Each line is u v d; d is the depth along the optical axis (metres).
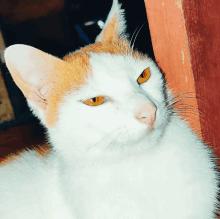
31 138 0.70
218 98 0.38
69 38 0.85
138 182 0.33
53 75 0.35
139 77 0.36
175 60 0.38
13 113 0.87
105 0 0.62
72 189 0.34
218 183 0.36
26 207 0.38
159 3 0.37
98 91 0.34
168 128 0.36
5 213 0.39
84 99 0.34
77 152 0.34
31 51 0.34
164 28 0.38
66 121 0.34
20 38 0.88
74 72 0.35
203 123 0.38
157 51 0.39
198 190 0.33
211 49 0.37
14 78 0.34
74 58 0.36
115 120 0.33
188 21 0.36
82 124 0.34
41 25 0.91
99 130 0.33
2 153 0.61
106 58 0.35
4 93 0.84
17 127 0.85
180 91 0.38
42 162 0.42
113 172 0.34
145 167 0.34
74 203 0.34
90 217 0.33
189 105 0.38
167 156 0.34
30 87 0.35
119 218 0.33
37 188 0.39
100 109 0.33
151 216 0.33
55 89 0.35
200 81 0.37
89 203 0.33
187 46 0.36
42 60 0.34
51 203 0.37
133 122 0.33
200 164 0.34
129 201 0.33
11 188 0.40
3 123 0.86
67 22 0.83
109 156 0.34
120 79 0.34
